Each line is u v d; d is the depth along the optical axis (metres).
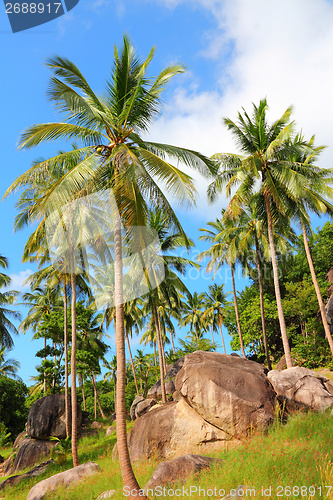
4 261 38.69
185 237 12.67
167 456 15.35
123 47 12.30
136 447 16.61
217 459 11.70
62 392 40.66
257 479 9.21
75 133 12.18
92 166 10.69
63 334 36.09
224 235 35.09
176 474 10.76
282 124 24.83
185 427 15.55
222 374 15.95
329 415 14.52
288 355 21.91
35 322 43.19
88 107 11.33
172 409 16.45
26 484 19.25
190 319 55.69
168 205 11.61
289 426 13.94
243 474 9.86
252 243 33.44
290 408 15.70
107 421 40.00
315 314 37.34
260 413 14.73
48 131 11.64
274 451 11.14
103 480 13.75
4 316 41.09
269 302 40.78
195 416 15.73
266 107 24.44
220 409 15.05
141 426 17.09
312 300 35.97
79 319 36.25
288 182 23.00
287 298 39.50
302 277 41.62
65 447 23.22
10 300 41.41
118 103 12.50
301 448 11.00
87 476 14.83
